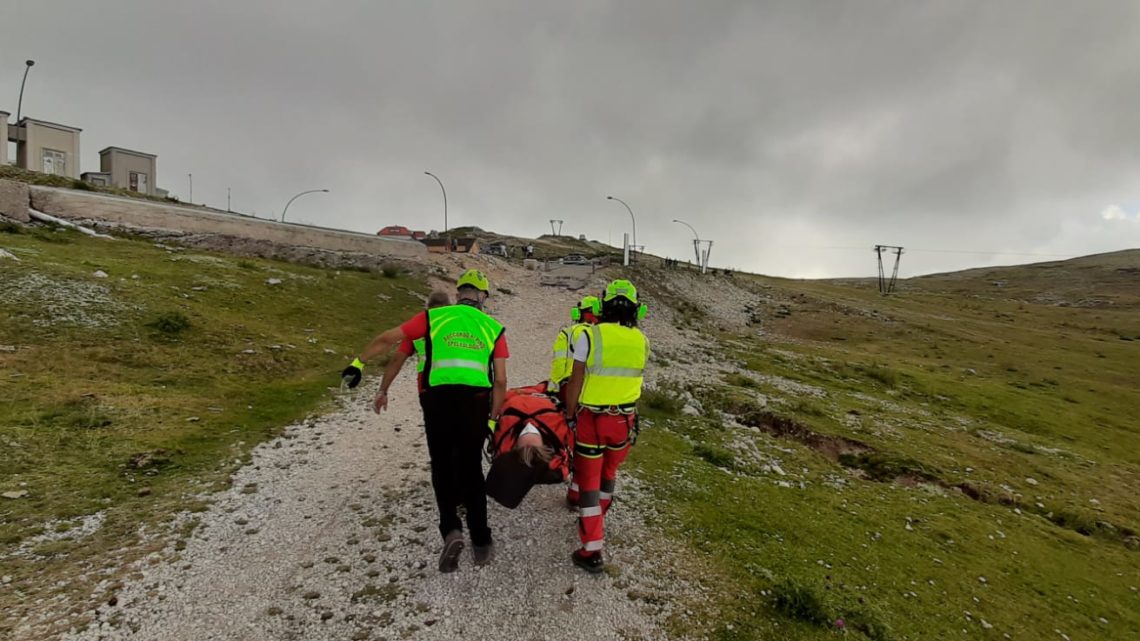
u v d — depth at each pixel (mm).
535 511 4781
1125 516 10453
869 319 45031
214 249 19016
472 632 3229
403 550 4047
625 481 5730
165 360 8359
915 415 16359
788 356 23984
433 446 3570
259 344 10070
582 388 3836
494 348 3697
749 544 4711
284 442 6289
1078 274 119000
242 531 4230
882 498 8023
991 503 9852
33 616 3064
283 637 3094
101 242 15633
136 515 4316
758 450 9266
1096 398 25828
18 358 7219
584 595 3641
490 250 46406
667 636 3336
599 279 30922
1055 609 5293
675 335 24062
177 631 3078
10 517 4043
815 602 3727
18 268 10188
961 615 4500
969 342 39719
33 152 31469
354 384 3709
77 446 5371
